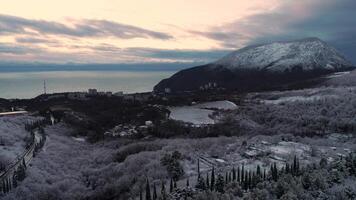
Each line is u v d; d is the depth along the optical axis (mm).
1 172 177125
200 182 141125
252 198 125250
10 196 148875
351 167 152250
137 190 156875
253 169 176375
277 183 133250
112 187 173750
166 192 137750
